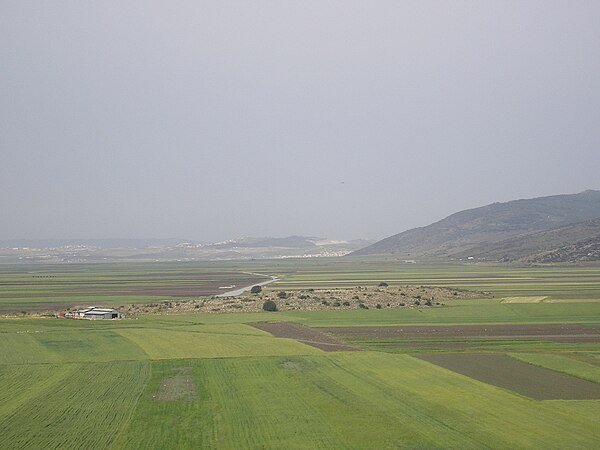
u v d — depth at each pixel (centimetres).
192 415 4400
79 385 5403
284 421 4225
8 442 3822
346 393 5006
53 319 10750
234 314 11350
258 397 4909
